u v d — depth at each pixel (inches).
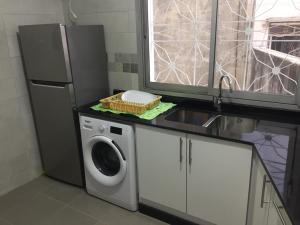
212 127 77.0
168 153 80.7
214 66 90.7
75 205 99.8
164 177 84.4
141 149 86.1
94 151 97.3
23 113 108.0
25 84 106.9
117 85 112.4
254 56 84.1
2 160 103.6
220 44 88.2
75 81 96.6
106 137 89.8
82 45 97.2
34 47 96.0
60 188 110.3
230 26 84.7
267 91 85.1
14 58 101.4
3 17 95.9
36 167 117.2
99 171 98.0
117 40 105.7
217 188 75.1
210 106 93.8
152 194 89.4
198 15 89.3
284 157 58.5
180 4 91.4
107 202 101.3
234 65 88.0
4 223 91.4
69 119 99.3
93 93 105.7
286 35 77.7
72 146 103.0
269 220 56.4
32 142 113.7
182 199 83.3
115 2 101.4
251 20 81.3
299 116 80.6
